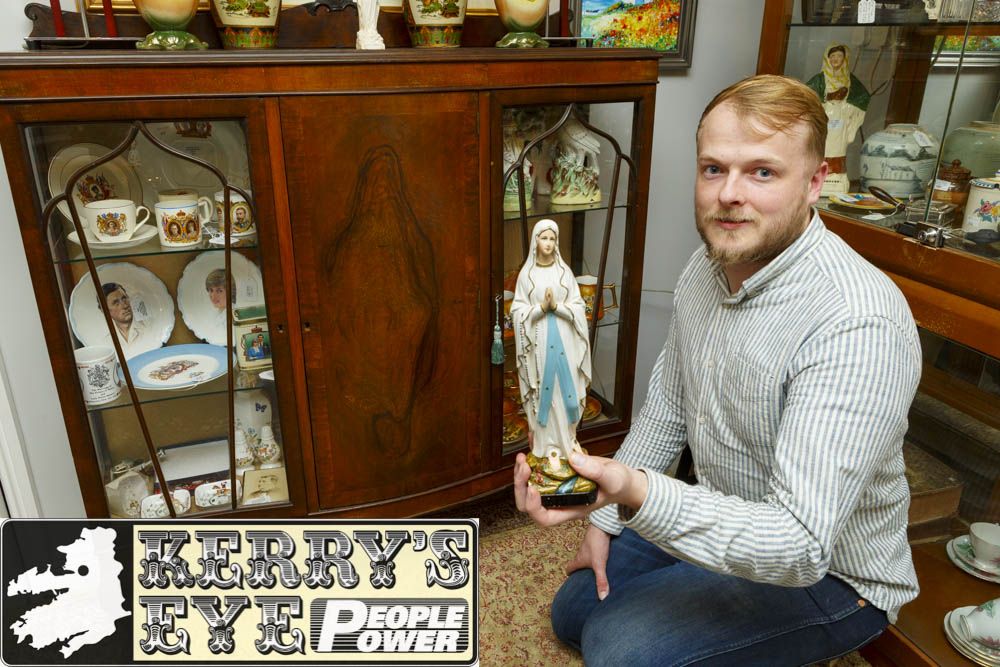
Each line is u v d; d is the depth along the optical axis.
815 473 0.91
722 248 0.98
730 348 1.09
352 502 1.56
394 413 1.52
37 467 1.66
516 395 1.67
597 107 1.50
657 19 1.91
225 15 1.34
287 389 1.42
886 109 1.53
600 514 1.35
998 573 1.48
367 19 1.40
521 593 1.65
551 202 1.56
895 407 0.92
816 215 1.04
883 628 1.16
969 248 1.35
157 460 1.45
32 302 1.56
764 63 1.87
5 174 1.46
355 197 1.34
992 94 1.29
